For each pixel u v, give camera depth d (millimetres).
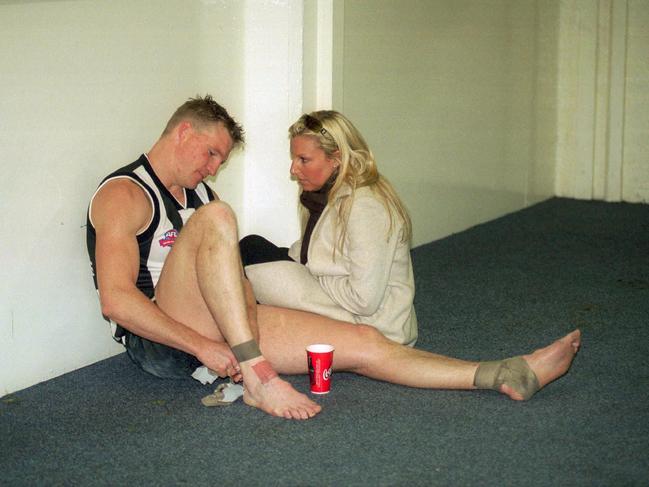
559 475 2250
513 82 5805
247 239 3100
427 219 5086
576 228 5543
